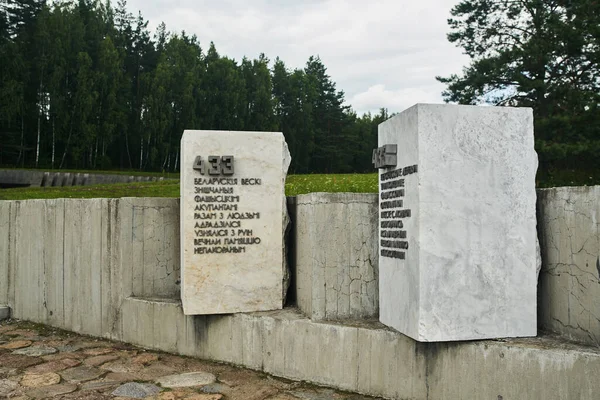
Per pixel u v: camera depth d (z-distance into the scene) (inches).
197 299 290.4
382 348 245.0
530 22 1015.0
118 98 1983.3
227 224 295.0
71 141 1834.4
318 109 2691.9
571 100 912.3
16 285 409.7
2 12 1847.9
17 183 1173.7
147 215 343.9
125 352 315.6
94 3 2175.2
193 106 2055.9
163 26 2571.4
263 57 2696.9
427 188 220.2
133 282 339.9
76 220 366.0
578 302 217.3
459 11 1083.9
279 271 300.7
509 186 227.1
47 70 1808.6
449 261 221.0
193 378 268.8
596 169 887.1
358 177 825.5
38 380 264.4
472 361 220.5
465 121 224.5
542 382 204.5
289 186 699.4
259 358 282.4
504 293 225.1
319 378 262.4
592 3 928.3
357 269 275.0
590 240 211.0
